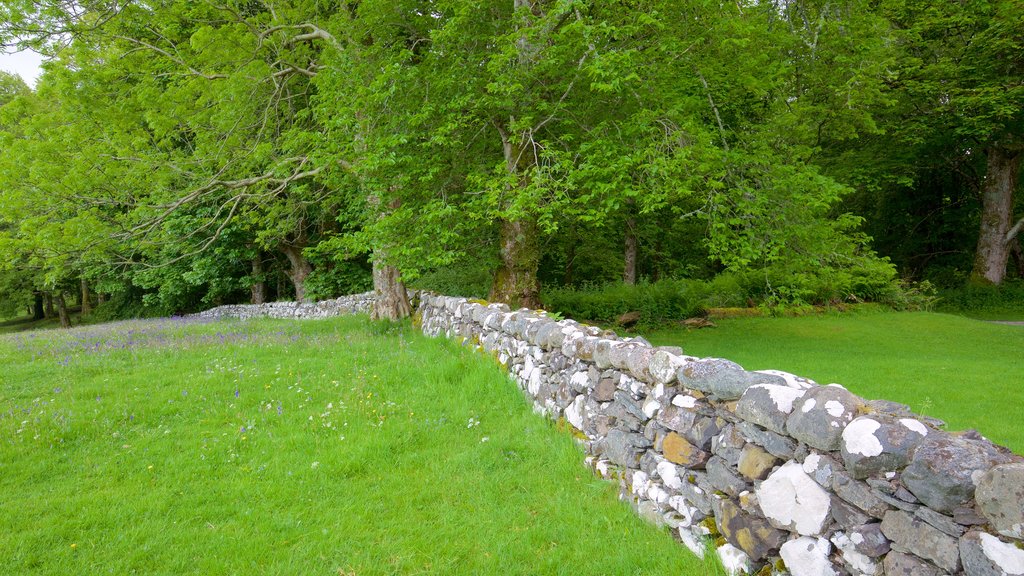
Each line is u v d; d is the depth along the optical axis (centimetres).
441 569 312
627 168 844
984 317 1997
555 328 548
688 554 311
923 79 1888
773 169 964
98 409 589
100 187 1213
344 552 331
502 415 575
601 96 959
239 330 1335
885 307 1767
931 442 198
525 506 386
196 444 500
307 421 557
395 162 884
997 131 1928
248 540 342
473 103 902
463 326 899
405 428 532
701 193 932
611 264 2414
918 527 198
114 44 1238
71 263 1269
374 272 1376
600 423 440
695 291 1738
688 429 327
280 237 1769
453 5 898
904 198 2591
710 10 961
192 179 1318
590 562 313
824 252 1005
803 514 243
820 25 1472
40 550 333
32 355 949
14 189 1144
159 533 353
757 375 293
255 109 1330
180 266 2267
